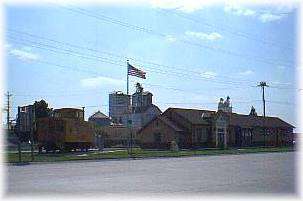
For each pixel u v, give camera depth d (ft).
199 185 63.93
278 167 101.14
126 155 165.78
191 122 259.80
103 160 140.46
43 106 288.51
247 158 147.74
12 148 208.23
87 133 213.46
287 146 322.75
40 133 197.26
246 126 298.15
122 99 365.61
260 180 70.90
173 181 69.82
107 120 359.66
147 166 107.76
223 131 277.23
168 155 169.58
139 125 336.70
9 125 201.87
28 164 121.49
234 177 76.38
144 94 356.18
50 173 87.45
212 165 110.11
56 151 199.62
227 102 309.83
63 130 199.00
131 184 65.72
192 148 256.32
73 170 95.66
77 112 211.61
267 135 319.47
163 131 258.16
